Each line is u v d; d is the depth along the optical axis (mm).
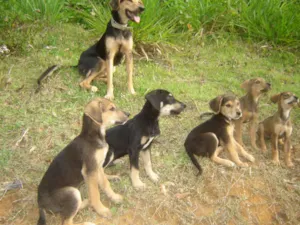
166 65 3262
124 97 2781
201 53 3434
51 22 3594
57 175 1906
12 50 3205
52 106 2656
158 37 3330
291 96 2236
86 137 1940
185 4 3617
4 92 2758
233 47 3533
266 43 3533
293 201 2143
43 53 3221
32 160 2281
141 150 2176
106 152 1988
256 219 2062
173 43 3469
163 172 2252
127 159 2369
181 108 2158
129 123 2154
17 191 2104
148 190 2121
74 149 1938
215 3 3666
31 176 2186
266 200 2137
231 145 2285
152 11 3303
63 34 3543
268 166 2311
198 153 2283
